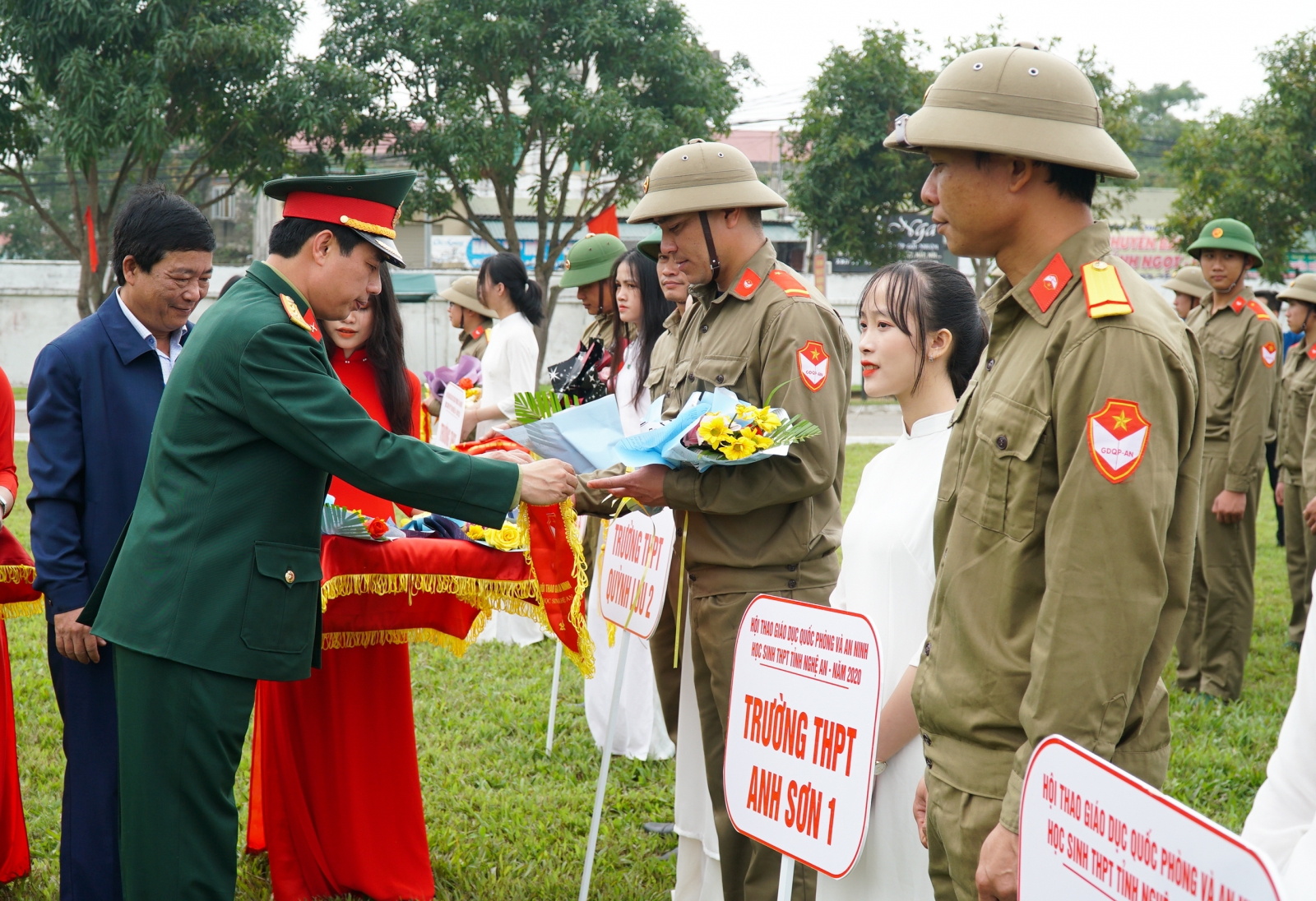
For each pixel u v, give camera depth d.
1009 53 1.91
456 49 18.09
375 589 3.15
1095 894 1.32
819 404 2.88
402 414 3.59
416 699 5.16
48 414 2.99
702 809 3.34
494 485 2.68
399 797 3.44
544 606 3.20
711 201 2.98
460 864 3.64
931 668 1.98
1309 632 1.42
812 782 2.03
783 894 2.08
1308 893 1.24
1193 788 4.22
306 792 3.38
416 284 23.56
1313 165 17.17
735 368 3.01
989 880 1.72
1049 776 1.42
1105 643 1.68
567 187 19.86
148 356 3.12
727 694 3.01
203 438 2.50
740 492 2.85
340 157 18.34
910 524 2.39
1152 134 43.34
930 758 2.00
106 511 3.04
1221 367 5.43
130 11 14.98
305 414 2.48
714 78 18.89
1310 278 6.56
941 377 2.48
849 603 2.55
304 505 2.60
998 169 1.89
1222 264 5.48
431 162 18.69
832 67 19.61
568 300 24.22
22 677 5.28
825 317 2.98
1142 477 1.69
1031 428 1.82
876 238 20.42
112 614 2.50
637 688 4.59
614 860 3.72
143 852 2.48
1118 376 1.71
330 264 2.62
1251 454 5.25
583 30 18.02
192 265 3.04
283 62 16.50
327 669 3.36
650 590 3.12
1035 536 1.82
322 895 3.39
